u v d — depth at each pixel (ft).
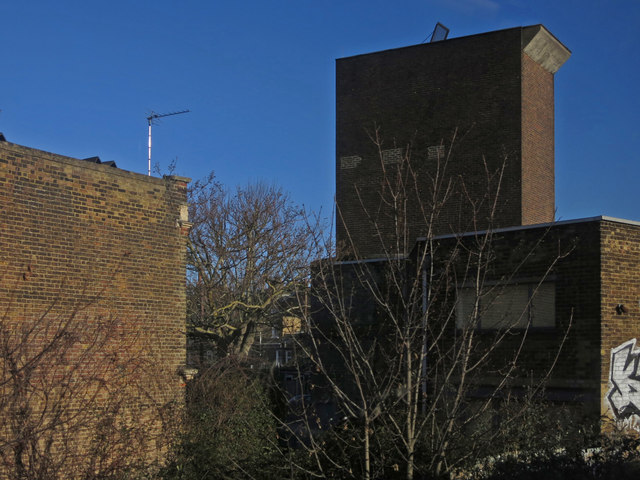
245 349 93.25
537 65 99.96
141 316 62.28
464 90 97.86
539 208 97.81
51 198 56.44
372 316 70.18
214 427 53.21
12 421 43.04
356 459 38.96
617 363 58.39
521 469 36.47
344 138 105.09
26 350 49.34
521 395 59.57
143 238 63.31
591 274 58.59
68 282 57.06
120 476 46.85
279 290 94.43
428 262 56.80
